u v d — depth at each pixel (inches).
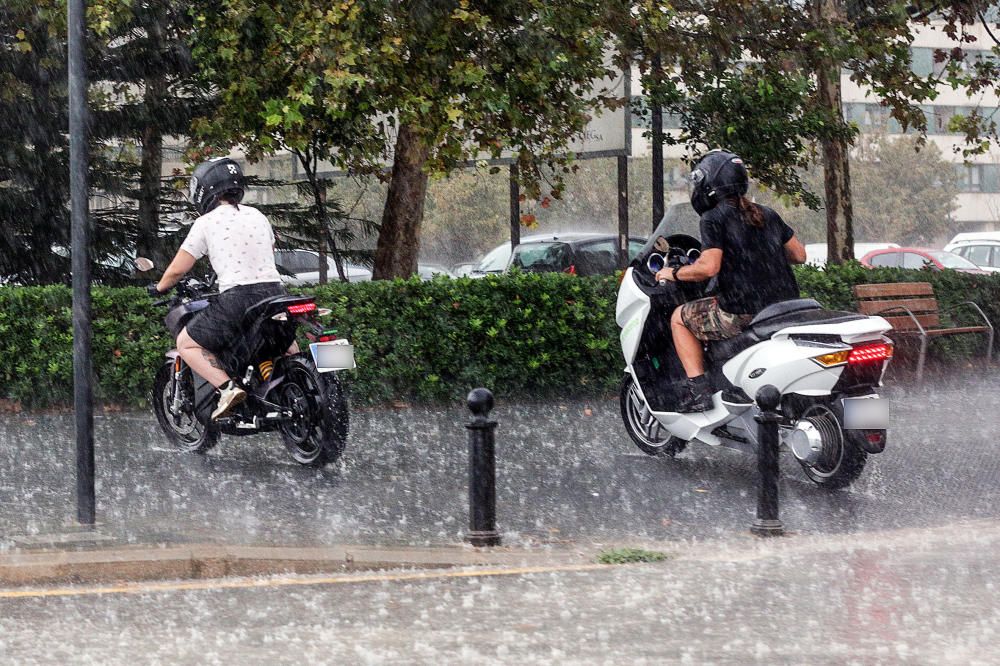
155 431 585.6
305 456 494.3
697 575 332.5
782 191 902.4
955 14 890.7
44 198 827.4
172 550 344.5
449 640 266.2
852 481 458.0
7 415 629.9
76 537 366.9
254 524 396.2
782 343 458.3
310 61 679.7
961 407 679.1
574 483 477.4
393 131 957.8
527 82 735.7
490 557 361.4
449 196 2748.5
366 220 898.7
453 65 730.8
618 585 321.1
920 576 328.8
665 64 846.5
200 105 856.9
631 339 513.3
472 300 687.1
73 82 375.6
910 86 879.7
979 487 476.4
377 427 604.7
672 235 521.0
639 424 538.9
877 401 445.4
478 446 378.3
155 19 812.6
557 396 712.4
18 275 853.2
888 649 257.8
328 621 284.4
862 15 884.6
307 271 1311.5
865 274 803.4
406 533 390.9
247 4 711.7
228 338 492.4
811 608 294.4
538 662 248.2
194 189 504.1
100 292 650.8
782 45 858.1
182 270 493.4
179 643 264.5
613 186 2837.1
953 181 3476.9
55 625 281.3
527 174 808.9
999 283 856.9
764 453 398.3
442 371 685.9
